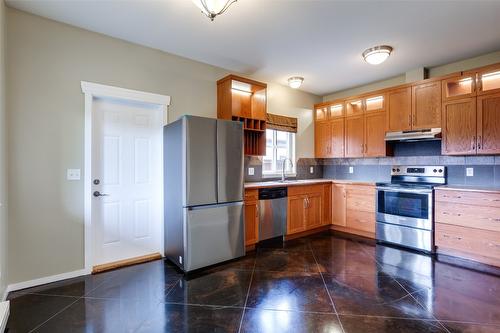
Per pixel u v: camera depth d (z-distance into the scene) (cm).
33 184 251
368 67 389
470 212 303
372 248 360
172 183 307
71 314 204
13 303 220
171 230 311
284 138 492
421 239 342
